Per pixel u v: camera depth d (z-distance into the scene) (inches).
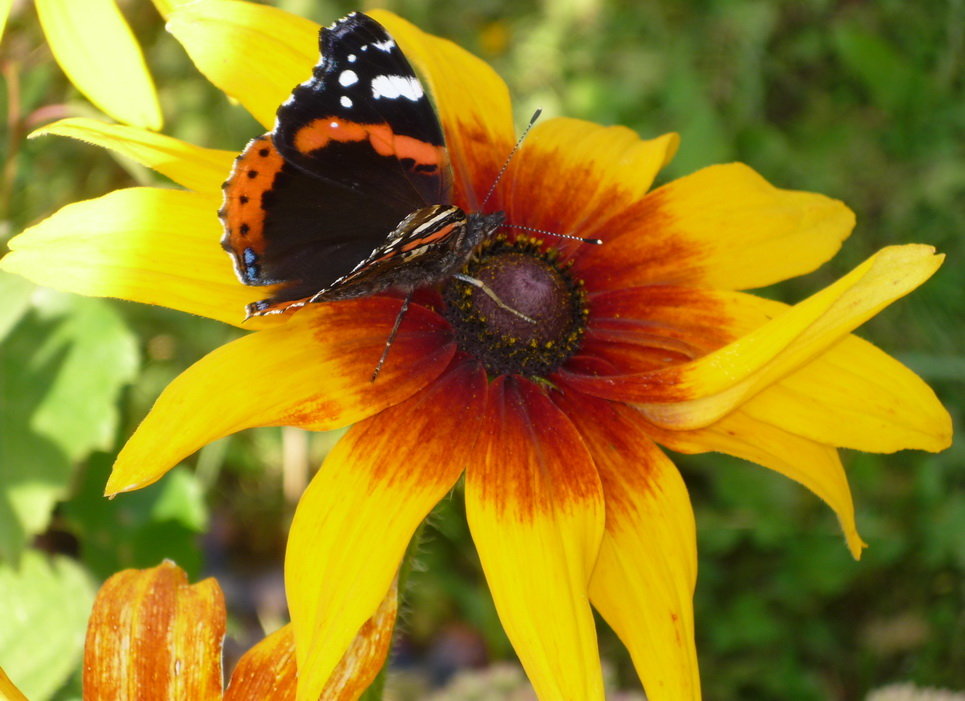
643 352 10.5
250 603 14.5
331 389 9.5
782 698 14.8
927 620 15.0
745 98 16.8
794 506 15.1
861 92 17.7
